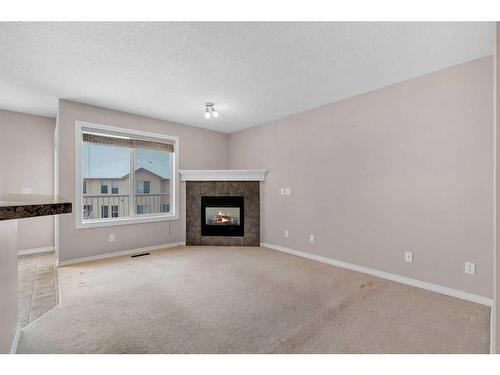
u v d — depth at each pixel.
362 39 2.11
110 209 4.33
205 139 5.20
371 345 1.70
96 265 3.47
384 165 3.07
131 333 1.83
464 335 1.82
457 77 2.52
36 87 3.11
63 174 3.49
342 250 3.49
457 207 2.51
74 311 2.16
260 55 2.37
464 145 2.47
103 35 2.05
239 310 2.19
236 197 4.78
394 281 2.93
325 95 3.38
